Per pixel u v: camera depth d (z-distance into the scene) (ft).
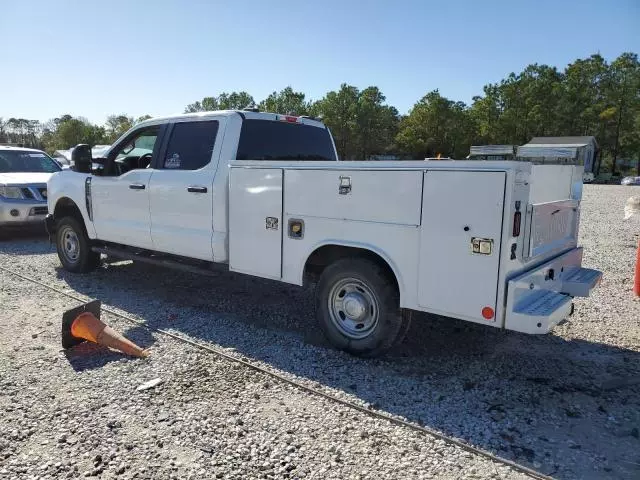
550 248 14.64
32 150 42.04
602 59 252.01
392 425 11.88
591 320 19.42
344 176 14.84
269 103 281.74
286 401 12.91
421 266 13.75
